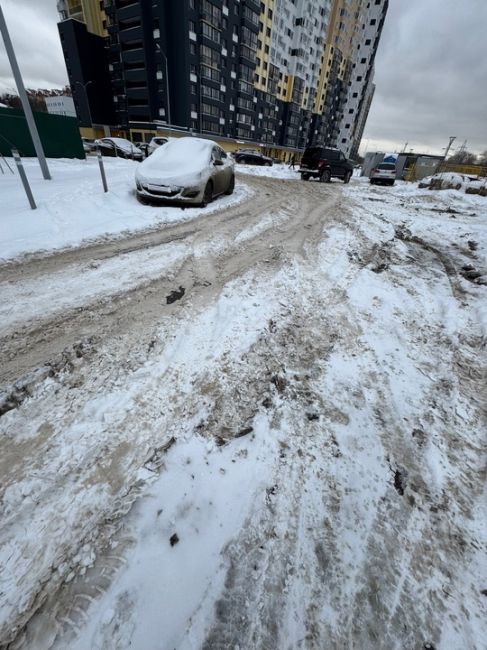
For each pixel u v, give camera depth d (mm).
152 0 33250
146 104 40719
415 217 8328
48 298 3057
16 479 1480
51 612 1087
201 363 2324
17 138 12805
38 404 1890
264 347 2568
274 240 5273
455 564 1296
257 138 49781
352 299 3512
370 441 1810
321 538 1356
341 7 55281
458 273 4395
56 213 5223
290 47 49500
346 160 17406
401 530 1401
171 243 4758
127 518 1364
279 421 1895
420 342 2809
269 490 1524
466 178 15367
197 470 1582
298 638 1072
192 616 1101
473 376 2402
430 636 1094
